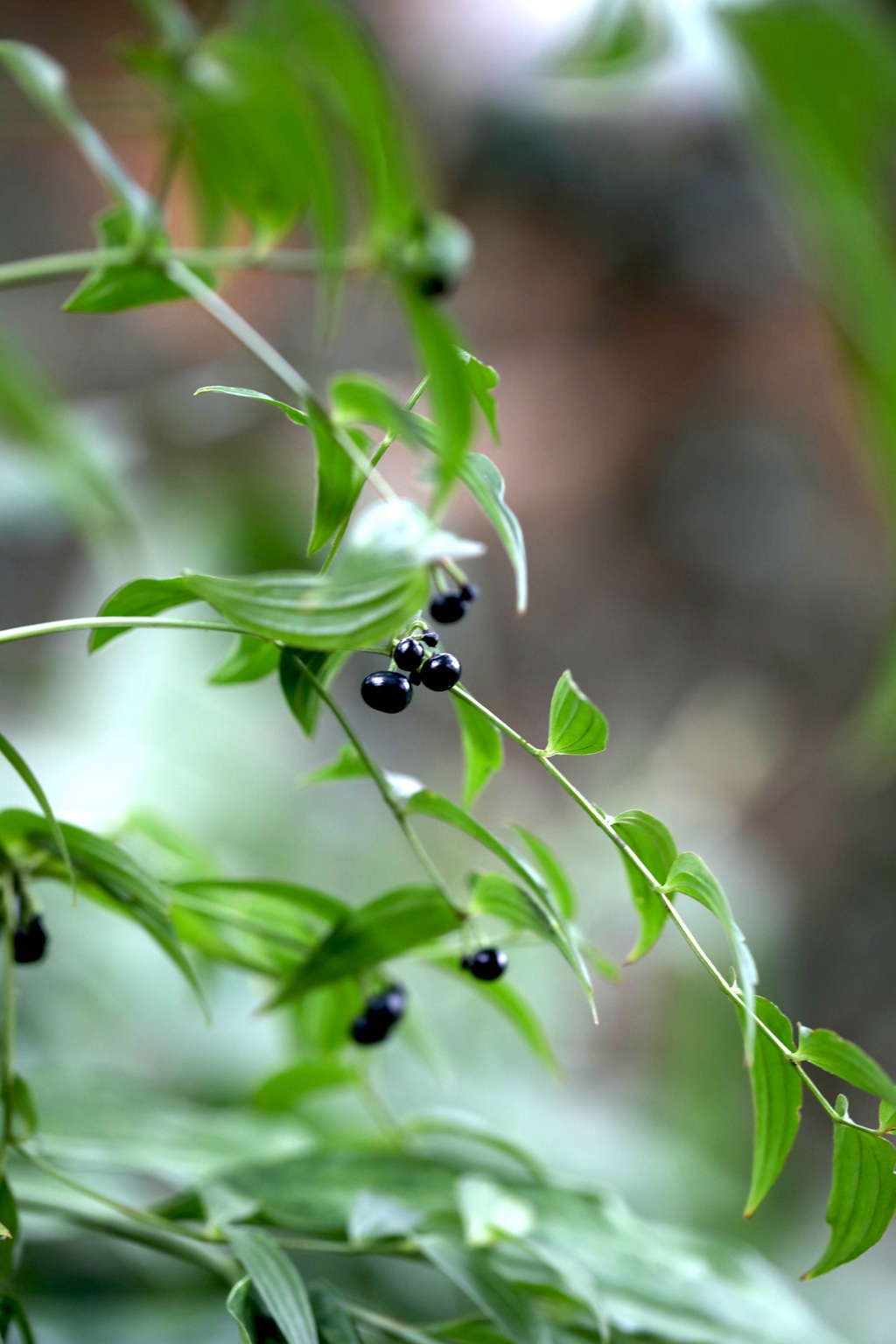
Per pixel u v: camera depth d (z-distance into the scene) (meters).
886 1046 4.11
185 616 2.21
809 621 4.38
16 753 0.86
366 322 3.91
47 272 0.93
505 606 4.38
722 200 4.00
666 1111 2.46
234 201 0.99
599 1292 0.95
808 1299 2.21
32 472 1.63
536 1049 0.98
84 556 2.99
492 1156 1.83
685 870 0.85
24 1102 0.91
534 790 3.76
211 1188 0.96
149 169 2.78
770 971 3.14
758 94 1.04
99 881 0.91
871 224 1.03
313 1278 1.12
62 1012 1.58
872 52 1.02
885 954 4.14
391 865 2.39
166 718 2.10
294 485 2.41
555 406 4.37
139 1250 1.12
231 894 0.94
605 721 0.85
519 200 4.03
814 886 4.19
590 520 4.43
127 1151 1.01
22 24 3.29
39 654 2.39
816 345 4.20
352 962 0.93
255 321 3.81
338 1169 0.98
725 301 4.27
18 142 3.59
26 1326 0.91
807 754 4.30
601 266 4.22
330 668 0.90
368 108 0.98
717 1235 1.90
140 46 0.95
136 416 2.21
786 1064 0.86
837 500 4.32
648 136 3.84
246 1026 1.73
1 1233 0.88
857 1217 0.86
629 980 2.81
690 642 4.45
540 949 2.24
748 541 4.43
